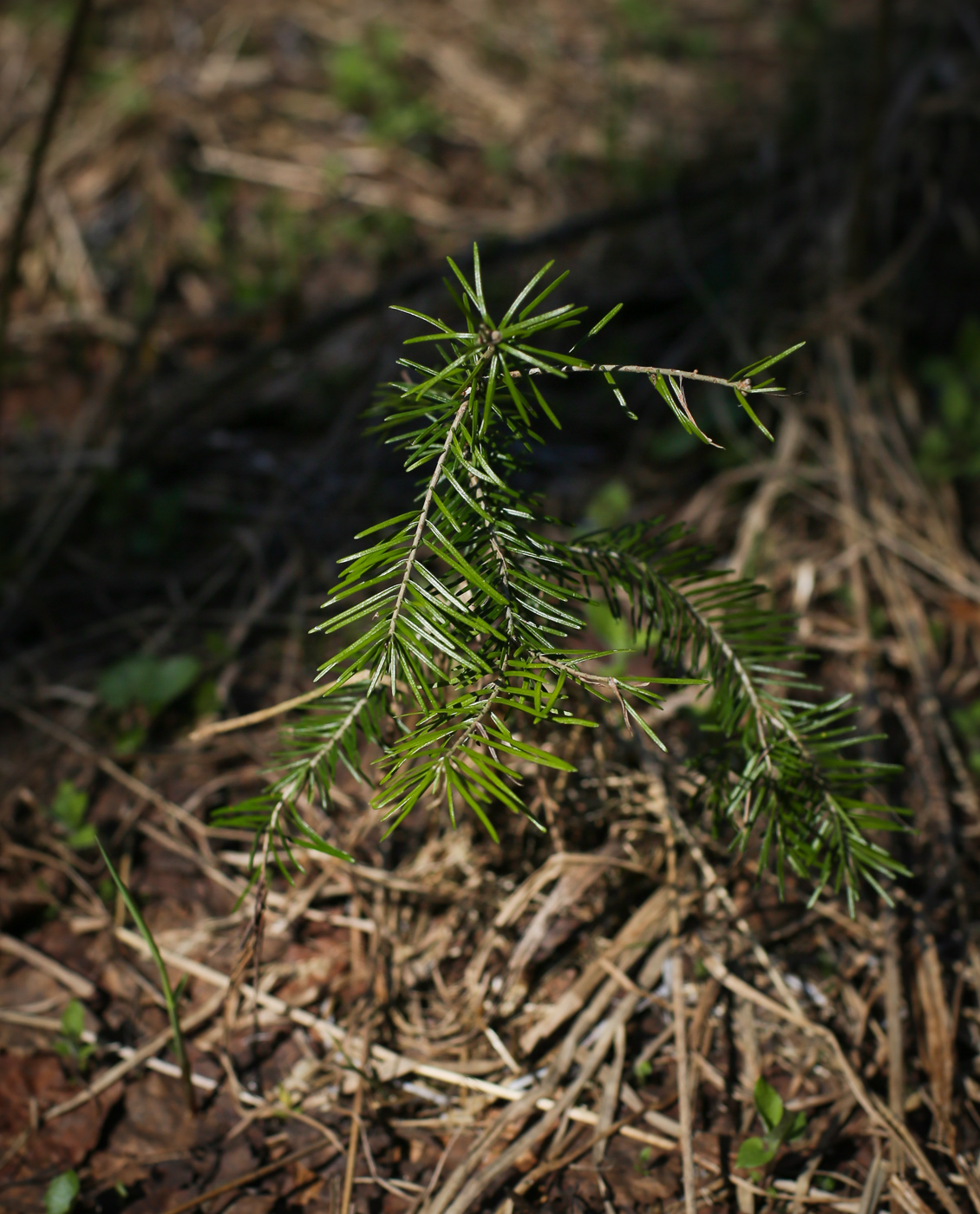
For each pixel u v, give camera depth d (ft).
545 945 5.86
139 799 6.97
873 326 10.61
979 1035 5.75
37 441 10.20
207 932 6.22
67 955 6.19
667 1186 5.10
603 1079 5.49
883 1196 5.07
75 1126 5.45
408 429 9.67
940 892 6.38
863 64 14.46
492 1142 5.17
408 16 16.29
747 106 14.74
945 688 7.88
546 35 16.14
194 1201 5.08
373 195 13.20
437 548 3.14
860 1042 5.66
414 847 6.27
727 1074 5.55
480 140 14.23
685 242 12.24
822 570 8.65
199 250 12.45
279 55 15.34
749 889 6.19
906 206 12.29
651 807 6.09
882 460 9.46
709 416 10.02
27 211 9.10
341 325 10.52
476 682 3.36
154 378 10.89
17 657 8.08
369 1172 5.20
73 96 14.26
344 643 7.63
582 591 4.30
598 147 14.08
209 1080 5.63
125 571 8.98
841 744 4.13
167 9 15.80
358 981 5.95
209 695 7.46
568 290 11.58
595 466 9.90
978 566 8.86
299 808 6.53
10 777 7.17
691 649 4.41
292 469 9.82
